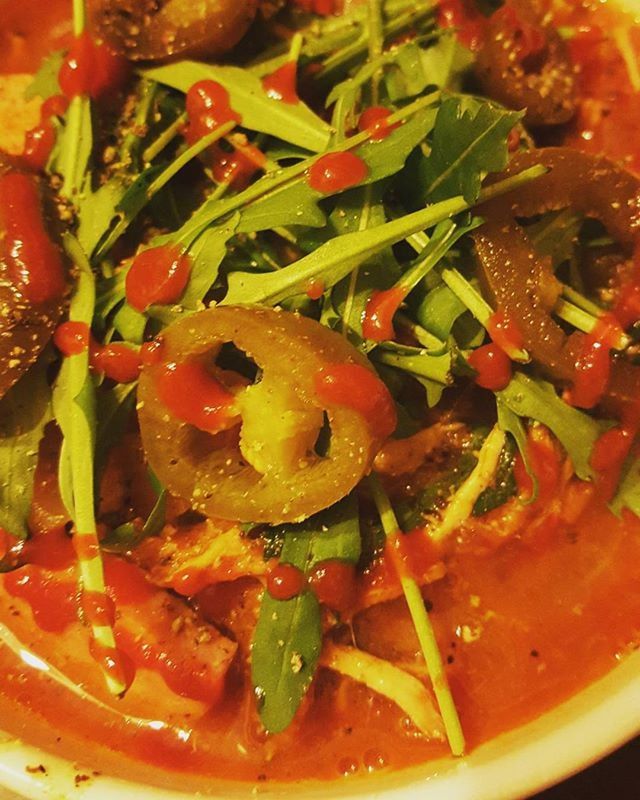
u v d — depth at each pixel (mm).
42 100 115
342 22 117
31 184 99
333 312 93
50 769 84
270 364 85
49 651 98
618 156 115
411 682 92
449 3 116
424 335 94
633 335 96
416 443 99
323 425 92
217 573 96
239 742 92
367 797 80
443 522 97
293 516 88
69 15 126
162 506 94
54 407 95
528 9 116
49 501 98
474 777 78
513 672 94
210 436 94
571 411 94
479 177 87
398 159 93
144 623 95
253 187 96
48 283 94
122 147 108
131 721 95
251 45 115
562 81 112
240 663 97
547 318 93
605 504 99
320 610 92
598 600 97
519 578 99
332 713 93
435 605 98
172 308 93
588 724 79
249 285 92
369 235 89
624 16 121
